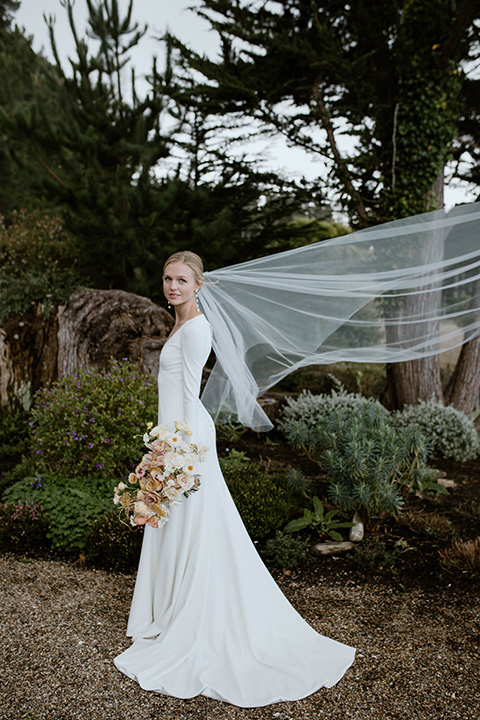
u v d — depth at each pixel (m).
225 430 7.08
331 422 4.97
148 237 8.76
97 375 5.39
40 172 9.73
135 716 2.34
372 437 4.63
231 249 9.32
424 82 7.79
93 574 3.80
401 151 8.09
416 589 3.73
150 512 2.61
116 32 9.62
